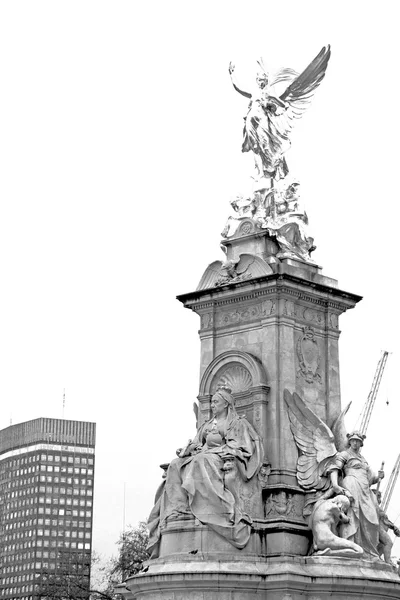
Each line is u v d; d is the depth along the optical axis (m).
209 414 75.25
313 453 72.94
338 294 76.94
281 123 80.31
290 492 71.44
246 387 74.31
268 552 70.25
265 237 76.38
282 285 74.00
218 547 69.31
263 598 67.81
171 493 71.69
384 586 69.00
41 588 138.00
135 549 121.19
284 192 79.25
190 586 67.50
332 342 76.75
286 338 74.00
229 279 76.38
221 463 70.62
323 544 70.00
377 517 72.38
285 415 72.94
